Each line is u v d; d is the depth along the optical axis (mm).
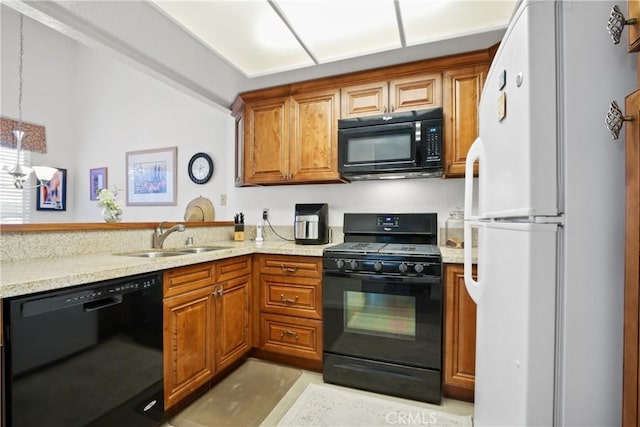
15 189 3881
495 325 902
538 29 673
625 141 623
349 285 1936
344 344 1954
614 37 629
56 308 1083
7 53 3807
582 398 649
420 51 1978
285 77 2344
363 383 1907
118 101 3994
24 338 997
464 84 2043
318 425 1584
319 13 1636
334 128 2352
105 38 1825
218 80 2383
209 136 3359
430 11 1616
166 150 3635
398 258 1834
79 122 4309
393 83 2205
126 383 1324
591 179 648
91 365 1190
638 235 585
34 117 4027
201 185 3379
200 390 1827
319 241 2461
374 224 2480
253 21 1714
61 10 1568
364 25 1739
